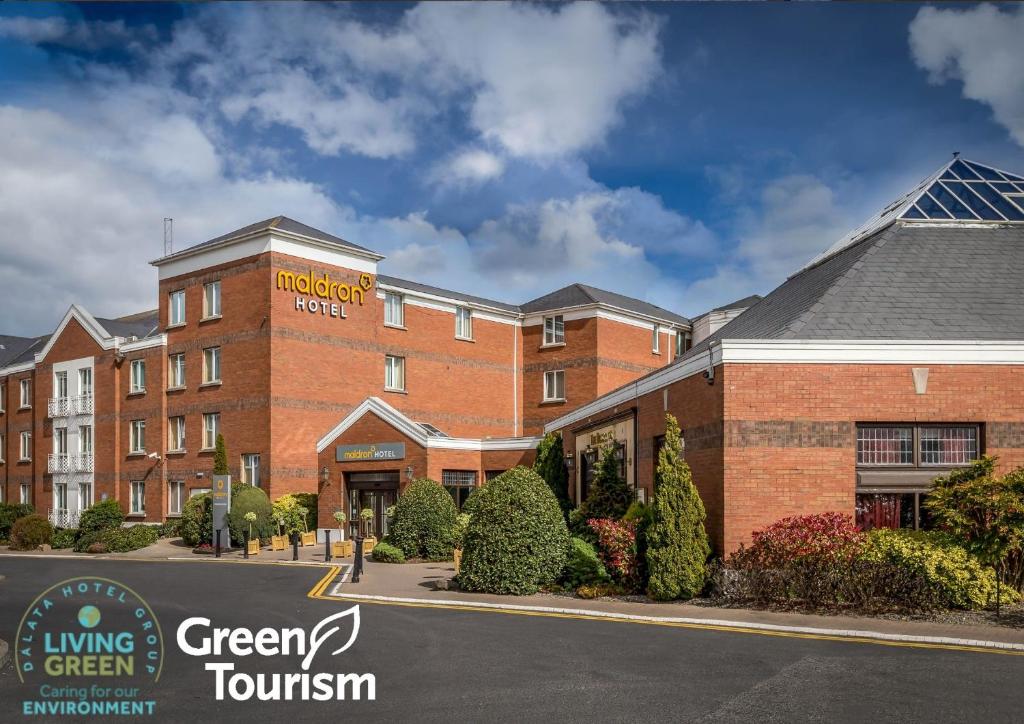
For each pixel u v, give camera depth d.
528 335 49.59
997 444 17.56
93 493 45.81
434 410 44.81
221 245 40.38
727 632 14.09
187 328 41.97
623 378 48.03
